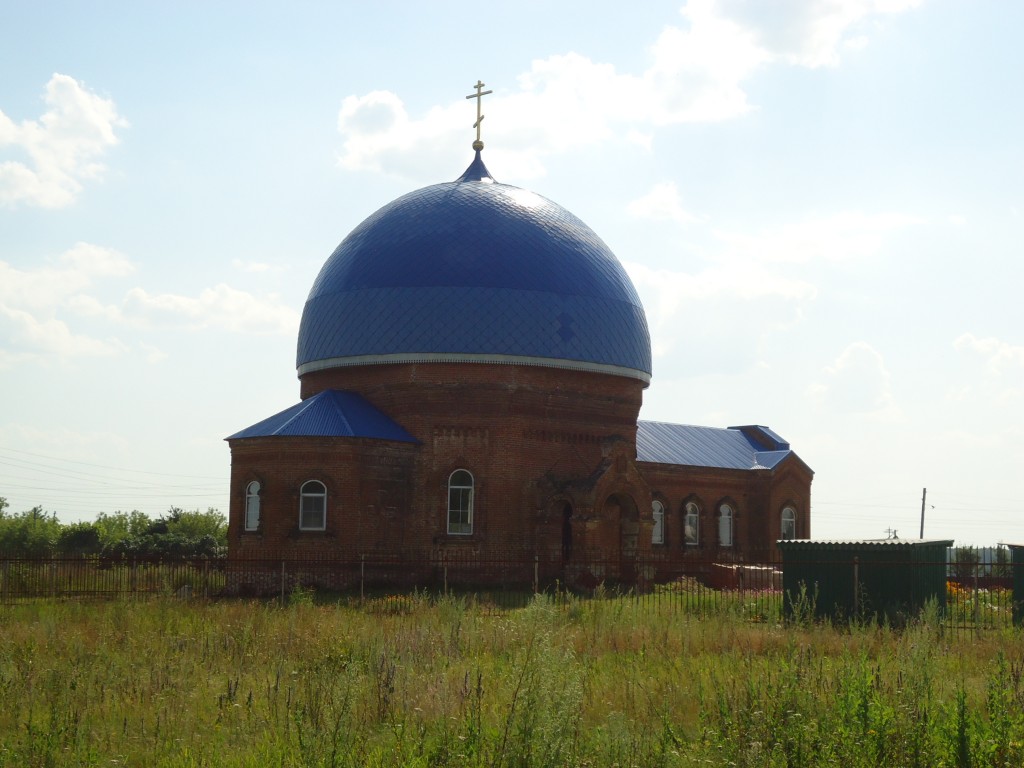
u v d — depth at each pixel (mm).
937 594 27750
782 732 12109
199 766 11711
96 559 32844
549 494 39812
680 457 49281
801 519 52688
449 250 40000
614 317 41438
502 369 39562
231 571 37188
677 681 15789
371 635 19922
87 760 12070
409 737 12414
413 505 39031
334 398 39500
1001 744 11828
